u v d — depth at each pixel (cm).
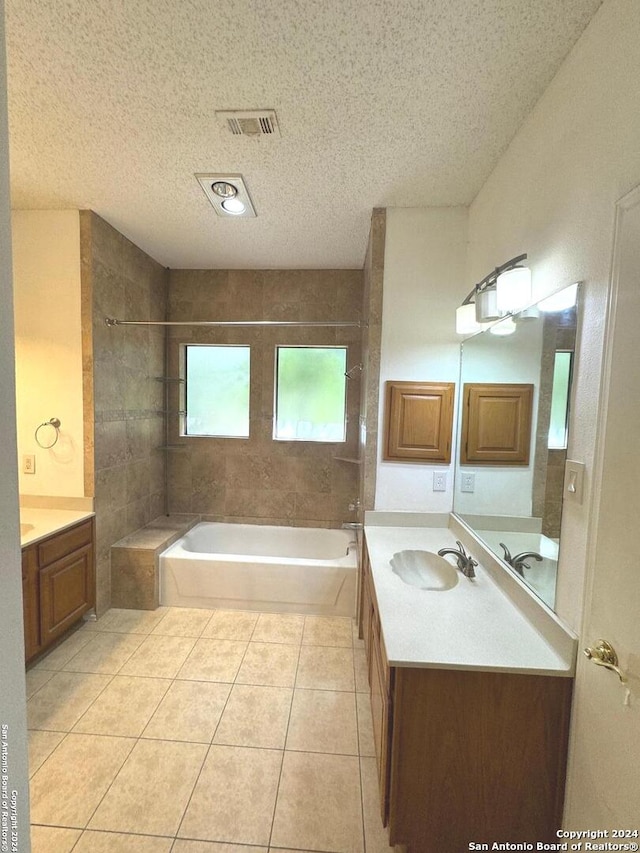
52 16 115
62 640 238
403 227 222
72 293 241
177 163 186
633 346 91
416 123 156
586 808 105
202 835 133
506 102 144
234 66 131
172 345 342
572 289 118
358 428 331
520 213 157
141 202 224
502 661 116
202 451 346
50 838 132
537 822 118
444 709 117
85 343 243
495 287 166
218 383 348
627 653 90
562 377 123
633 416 90
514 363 160
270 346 337
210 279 338
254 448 343
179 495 349
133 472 298
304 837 133
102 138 169
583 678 108
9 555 62
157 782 150
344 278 329
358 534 272
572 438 117
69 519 234
